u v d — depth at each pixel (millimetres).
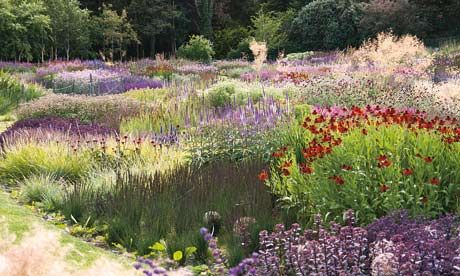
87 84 20234
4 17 30109
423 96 11500
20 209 6098
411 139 5801
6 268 3775
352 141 5785
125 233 5352
